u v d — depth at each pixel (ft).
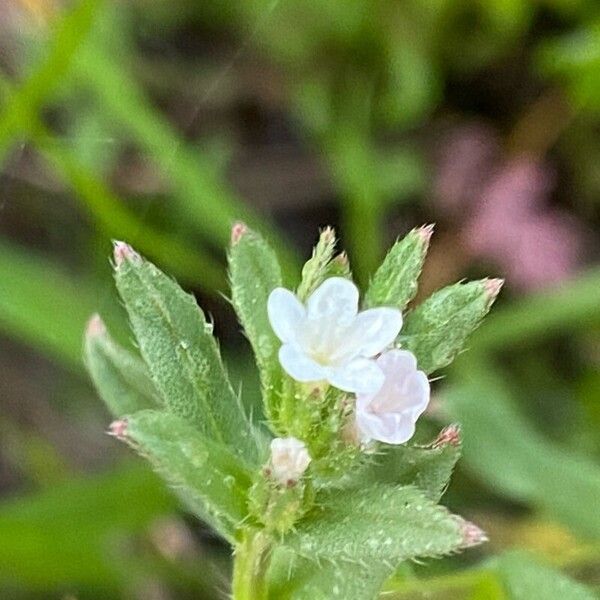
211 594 0.22
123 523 0.21
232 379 0.24
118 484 0.21
